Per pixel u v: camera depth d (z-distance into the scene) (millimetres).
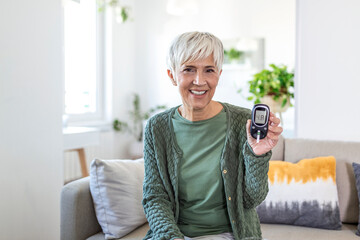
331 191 1822
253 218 1334
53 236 2055
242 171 1279
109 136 4488
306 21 2312
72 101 4191
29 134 1873
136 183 1760
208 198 1269
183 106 1314
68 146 3094
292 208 1834
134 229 1760
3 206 1733
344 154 1943
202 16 4742
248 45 4555
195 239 1257
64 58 4043
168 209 1298
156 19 4918
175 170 1297
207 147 1293
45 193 1987
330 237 1708
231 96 4668
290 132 4113
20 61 1810
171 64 1268
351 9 2207
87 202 1682
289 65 4395
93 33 4430
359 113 2227
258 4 4496
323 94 2301
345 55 2236
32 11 1881
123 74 4773
